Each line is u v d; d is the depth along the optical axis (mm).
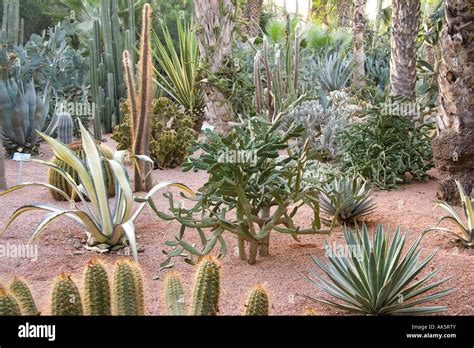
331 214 4109
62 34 9625
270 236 3814
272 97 7172
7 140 6523
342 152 5566
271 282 3014
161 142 5969
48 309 1823
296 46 7582
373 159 5238
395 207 4551
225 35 6867
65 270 3152
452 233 3508
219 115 6930
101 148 4770
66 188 4609
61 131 6730
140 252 3484
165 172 5945
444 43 4410
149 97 4742
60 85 8477
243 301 2758
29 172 5766
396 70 6664
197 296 1929
